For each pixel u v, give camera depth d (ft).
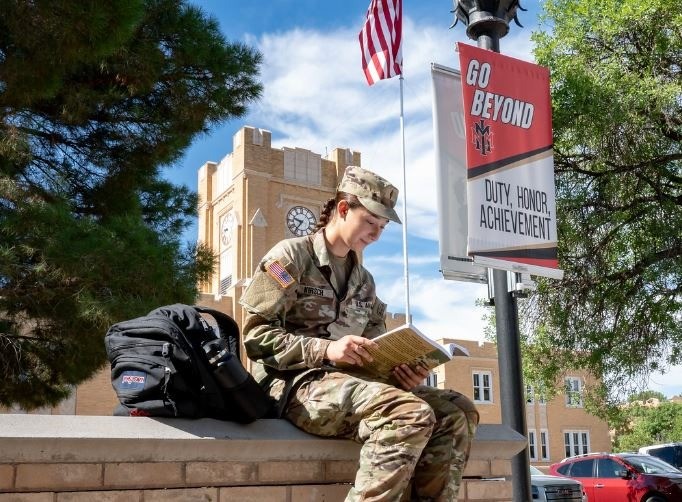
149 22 29.84
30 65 24.94
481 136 18.78
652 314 42.04
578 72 40.68
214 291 171.63
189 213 36.50
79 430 8.03
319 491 9.66
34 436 7.70
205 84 32.04
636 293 42.73
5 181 25.20
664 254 41.86
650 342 42.68
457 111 19.60
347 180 10.21
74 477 8.05
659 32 40.73
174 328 8.59
